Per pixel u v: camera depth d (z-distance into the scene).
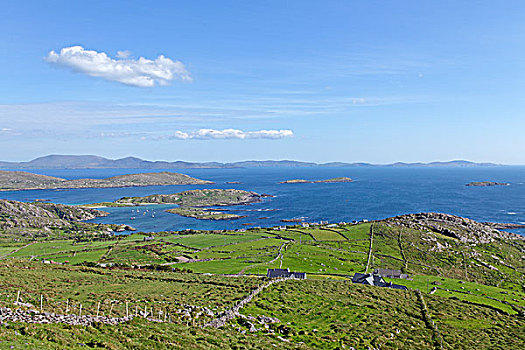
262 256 131.75
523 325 69.00
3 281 61.25
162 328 41.31
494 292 97.75
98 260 125.81
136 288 67.31
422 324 61.78
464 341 55.47
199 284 75.38
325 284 83.44
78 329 35.28
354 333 52.19
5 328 30.75
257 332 47.16
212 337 41.00
